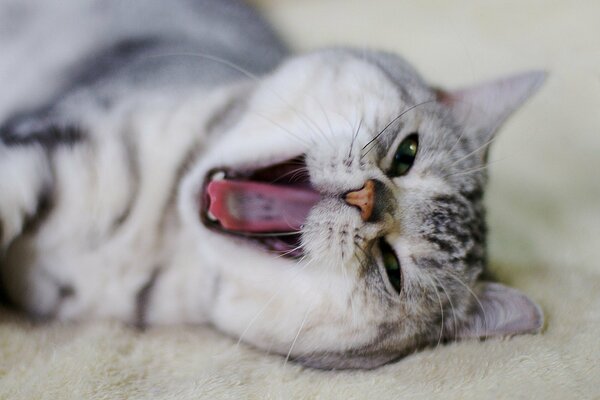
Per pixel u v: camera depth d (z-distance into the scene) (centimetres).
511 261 39
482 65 47
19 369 29
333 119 33
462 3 53
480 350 32
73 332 32
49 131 33
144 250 33
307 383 30
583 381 29
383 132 32
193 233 33
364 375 31
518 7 52
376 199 31
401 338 33
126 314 34
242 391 29
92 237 33
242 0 50
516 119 46
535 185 44
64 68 39
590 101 46
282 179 33
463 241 34
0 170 32
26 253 33
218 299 33
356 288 31
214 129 35
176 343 32
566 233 42
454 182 34
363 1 54
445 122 35
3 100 38
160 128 34
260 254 31
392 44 48
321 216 31
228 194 31
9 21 40
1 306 34
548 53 48
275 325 32
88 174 33
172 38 41
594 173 44
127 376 30
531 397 28
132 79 36
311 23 51
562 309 34
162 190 34
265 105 35
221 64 39
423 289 32
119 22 41
